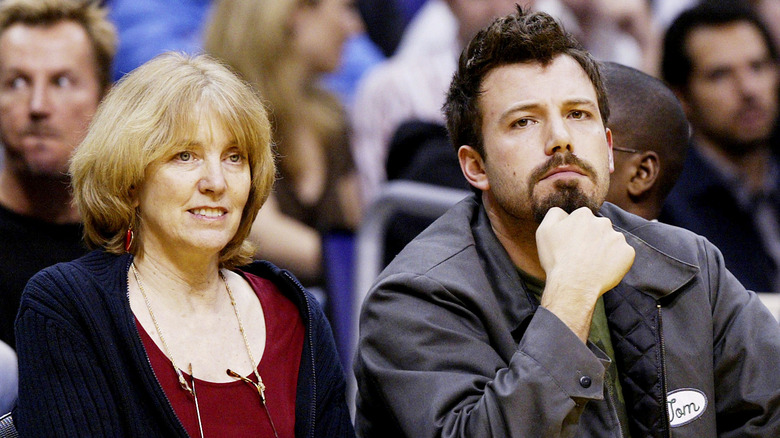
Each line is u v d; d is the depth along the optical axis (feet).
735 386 27.78
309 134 51.62
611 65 32.73
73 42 38.34
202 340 25.36
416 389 25.43
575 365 24.50
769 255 52.11
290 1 51.06
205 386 24.72
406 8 57.00
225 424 24.58
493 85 27.17
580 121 26.84
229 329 25.90
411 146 46.34
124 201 25.13
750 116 51.65
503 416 24.00
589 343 26.78
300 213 50.96
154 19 53.01
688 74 52.01
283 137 51.13
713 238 50.85
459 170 45.06
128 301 24.70
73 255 37.35
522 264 28.22
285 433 25.18
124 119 24.90
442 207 41.42
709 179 51.11
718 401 28.02
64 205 37.55
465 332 26.27
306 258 50.01
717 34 51.39
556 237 25.93
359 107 54.19
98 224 25.55
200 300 25.84
